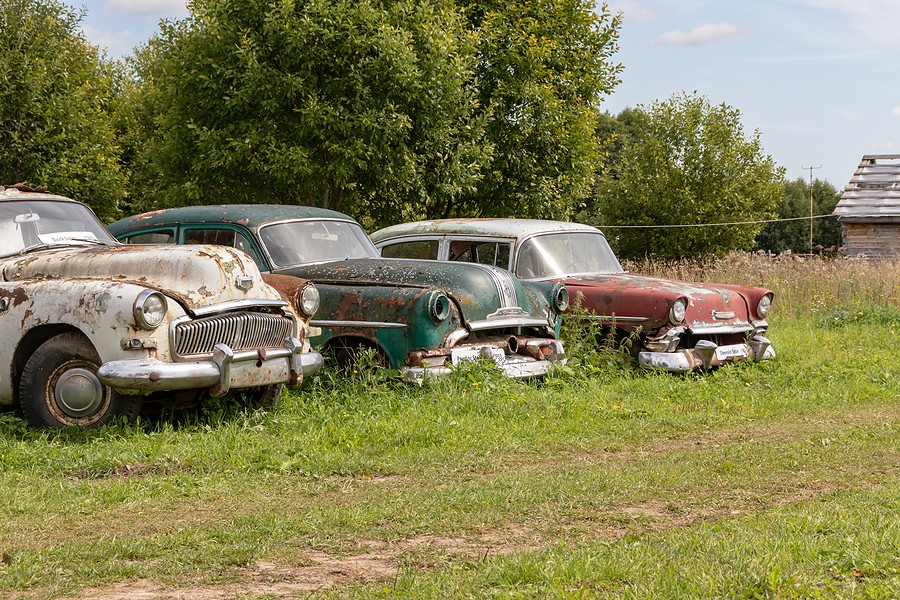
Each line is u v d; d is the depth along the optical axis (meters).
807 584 3.50
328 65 16.59
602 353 10.08
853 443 6.71
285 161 16.14
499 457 6.31
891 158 29.25
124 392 6.41
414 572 3.83
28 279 7.04
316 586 3.73
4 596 3.60
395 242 11.06
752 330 10.74
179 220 9.23
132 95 30.14
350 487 5.45
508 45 19.70
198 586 3.73
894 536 4.08
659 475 5.66
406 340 8.31
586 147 20.77
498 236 10.56
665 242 32.31
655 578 3.61
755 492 5.29
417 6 17.34
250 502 5.09
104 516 4.79
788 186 61.88
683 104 33.16
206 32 16.61
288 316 7.39
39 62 19.16
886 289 17.89
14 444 6.24
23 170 19.61
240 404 7.45
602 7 21.48
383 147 16.67
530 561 3.82
